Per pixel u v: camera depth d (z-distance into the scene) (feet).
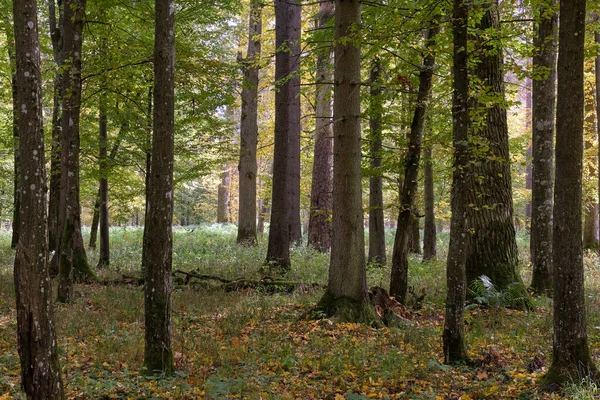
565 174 16.79
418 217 30.60
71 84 31.04
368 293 28.94
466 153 20.03
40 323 13.08
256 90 65.62
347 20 27.43
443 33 27.68
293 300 32.89
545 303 33.12
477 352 22.24
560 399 15.99
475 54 24.29
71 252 31.40
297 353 22.09
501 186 32.83
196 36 42.78
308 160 85.66
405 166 30.30
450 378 19.10
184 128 45.52
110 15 39.19
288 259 45.85
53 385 13.25
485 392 17.42
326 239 63.98
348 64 27.53
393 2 25.48
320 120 63.67
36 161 13.16
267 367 20.18
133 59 35.53
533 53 27.09
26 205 13.03
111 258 54.13
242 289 36.27
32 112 13.16
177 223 149.89
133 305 30.48
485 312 29.81
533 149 37.65
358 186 28.09
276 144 46.14
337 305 27.58
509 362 21.15
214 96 39.40
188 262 49.57
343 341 23.66
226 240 71.61
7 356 19.86
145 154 44.70
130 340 22.72
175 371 18.34
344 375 19.36
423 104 28.71
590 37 34.71
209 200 135.54
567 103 16.55
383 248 48.83
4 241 71.56
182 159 51.08
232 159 47.11
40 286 13.11
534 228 37.24
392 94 30.42
